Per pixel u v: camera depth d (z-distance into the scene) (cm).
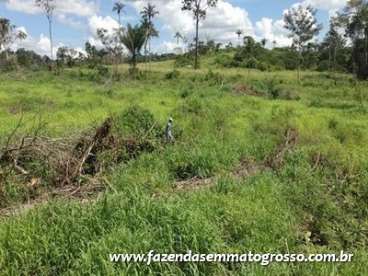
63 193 820
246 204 693
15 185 812
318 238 663
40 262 518
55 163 892
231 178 832
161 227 561
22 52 8600
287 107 2077
